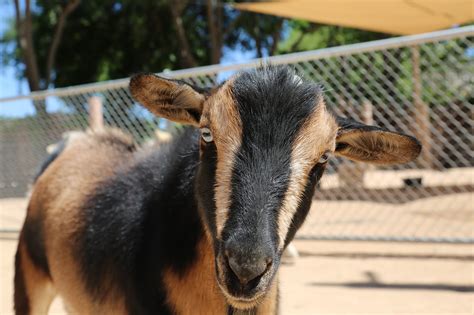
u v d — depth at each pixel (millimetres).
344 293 1511
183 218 905
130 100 2561
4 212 3018
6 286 1751
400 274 1700
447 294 1479
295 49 6875
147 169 1018
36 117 2990
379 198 3039
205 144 842
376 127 891
